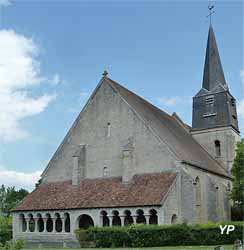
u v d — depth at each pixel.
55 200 51.34
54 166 56.06
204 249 34.00
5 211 103.50
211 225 41.75
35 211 51.31
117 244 42.62
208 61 70.75
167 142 50.31
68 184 53.81
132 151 50.50
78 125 55.94
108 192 48.88
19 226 52.19
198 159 55.72
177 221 46.41
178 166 48.09
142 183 48.16
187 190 47.09
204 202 53.69
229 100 68.56
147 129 50.84
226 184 61.88
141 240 41.50
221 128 67.19
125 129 52.34
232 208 61.22
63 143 56.31
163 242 40.84
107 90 54.88
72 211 49.00
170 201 45.44
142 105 58.41
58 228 51.09
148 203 44.34
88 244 44.78
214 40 71.44
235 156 60.44
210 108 68.81
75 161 53.41
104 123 54.12
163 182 47.00
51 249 41.69
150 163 49.75
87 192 50.50
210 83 69.81
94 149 54.03
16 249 16.64
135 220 44.97
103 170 52.66
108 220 47.75
